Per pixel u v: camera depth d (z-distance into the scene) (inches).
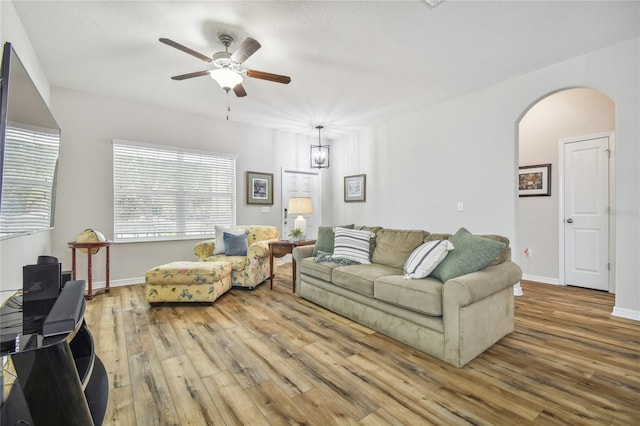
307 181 240.5
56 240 142.6
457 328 76.0
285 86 142.7
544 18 93.7
